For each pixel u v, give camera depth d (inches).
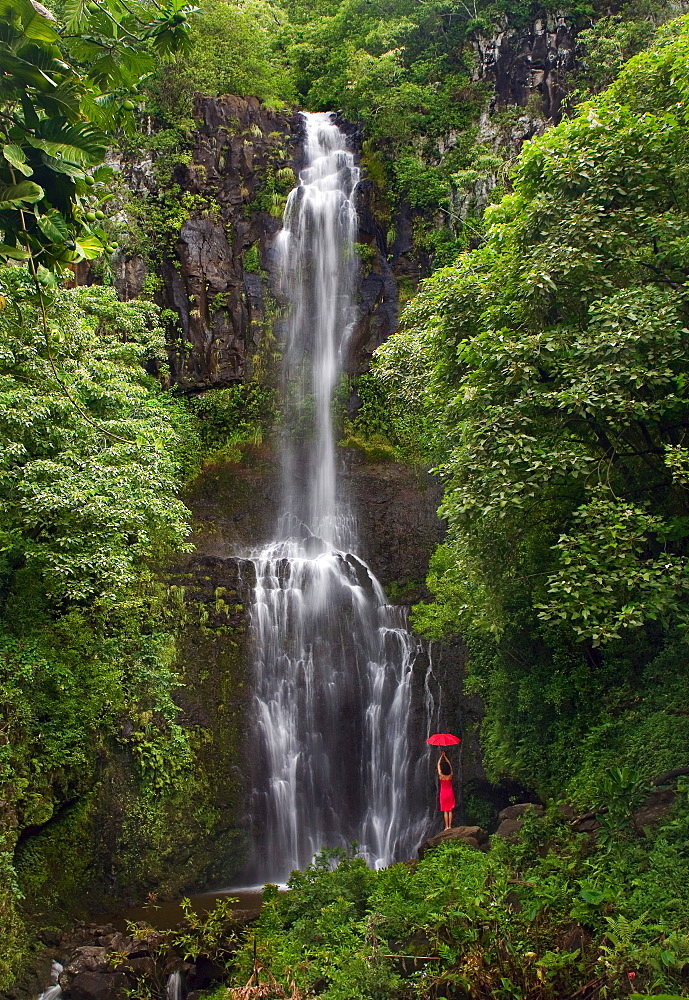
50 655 490.6
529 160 424.5
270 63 1113.4
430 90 1036.5
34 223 137.9
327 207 974.4
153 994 343.0
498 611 462.9
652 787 353.7
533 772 482.0
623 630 459.2
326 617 661.3
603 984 231.8
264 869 570.9
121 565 493.4
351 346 928.9
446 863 374.9
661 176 388.8
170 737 550.9
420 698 628.1
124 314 744.3
